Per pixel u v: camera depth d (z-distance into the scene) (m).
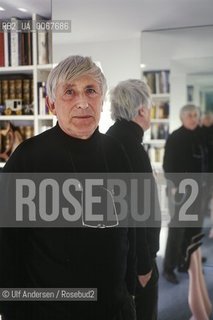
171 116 2.24
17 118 1.78
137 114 1.36
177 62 2.14
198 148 2.16
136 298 1.36
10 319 1.00
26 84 1.78
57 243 0.96
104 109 1.46
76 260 0.97
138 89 1.37
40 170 0.97
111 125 1.41
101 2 1.73
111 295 1.02
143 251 1.27
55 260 0.96
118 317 1.05
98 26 1.83
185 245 2.20
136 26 1.92
